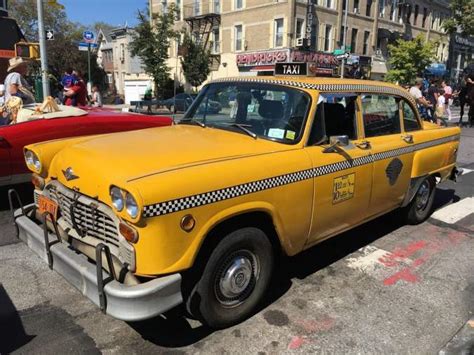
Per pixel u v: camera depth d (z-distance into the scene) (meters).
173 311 3.38
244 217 3.12
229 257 3.03
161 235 2.60
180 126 4.00
